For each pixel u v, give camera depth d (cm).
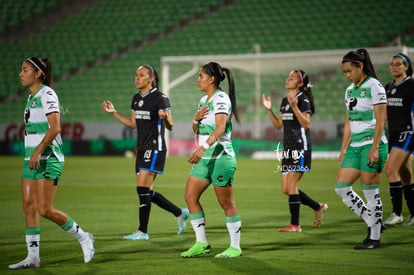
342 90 9350
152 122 2702
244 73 9762
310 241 2516
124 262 2114
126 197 4259
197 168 2200
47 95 2031
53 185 2041
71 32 11625
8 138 9619
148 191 2661
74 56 11244
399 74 2848
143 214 2628
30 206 2047
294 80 2819
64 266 2053
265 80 9619
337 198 4094
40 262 2109
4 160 8544
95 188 4888
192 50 10838
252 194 4419
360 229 2828
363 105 2314
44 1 12000
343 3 10544
